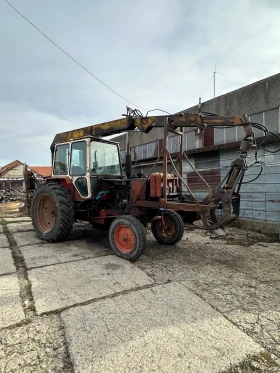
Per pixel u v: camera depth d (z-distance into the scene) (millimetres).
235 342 1733
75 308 2186
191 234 5508
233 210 3322
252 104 7277
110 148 5082
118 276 2928
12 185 22391
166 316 2061
